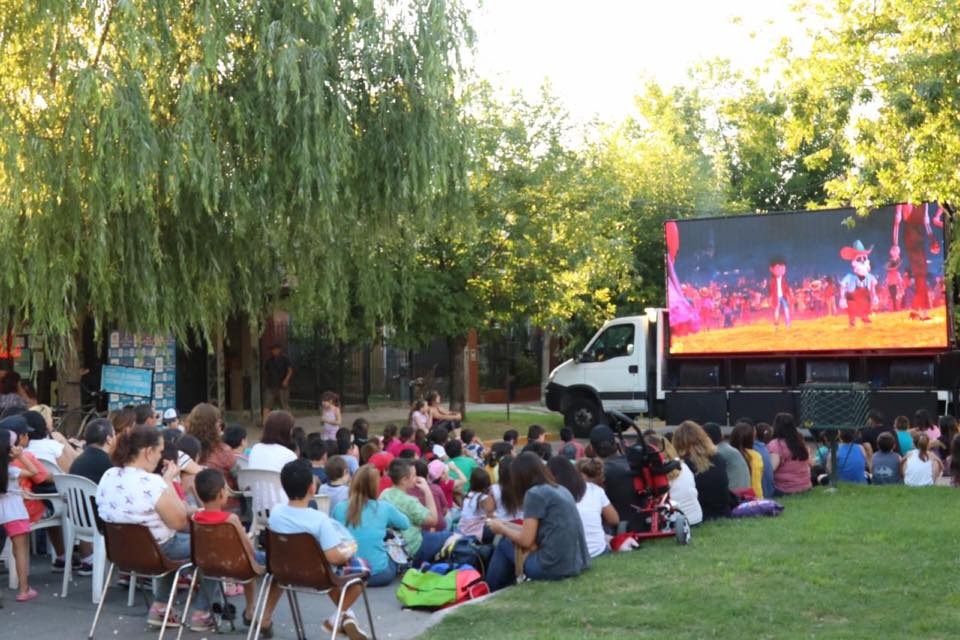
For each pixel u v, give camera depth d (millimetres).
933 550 9805
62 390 16969
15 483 9180
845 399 13758
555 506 8836
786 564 9195
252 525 9758
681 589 8297
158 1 13633
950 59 16281
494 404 38000
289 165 14516
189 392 25812
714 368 22797
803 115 18344
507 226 24641
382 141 15438
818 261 21938
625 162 35281
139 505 7789
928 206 20969
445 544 9500
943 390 21109
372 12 14977
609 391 24656
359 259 17047
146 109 13094
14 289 14141
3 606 8781
